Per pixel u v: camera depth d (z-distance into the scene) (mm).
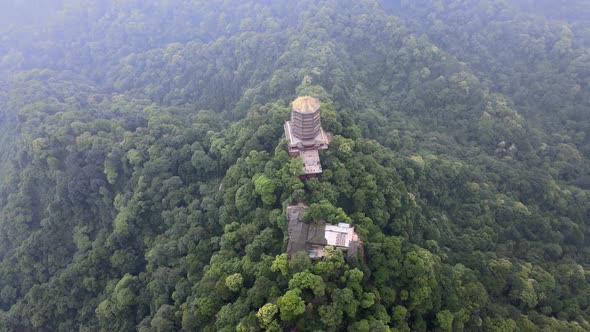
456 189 113125
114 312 85375
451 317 68875
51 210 113938
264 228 81375
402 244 77125
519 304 83500
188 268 82625
